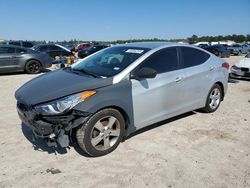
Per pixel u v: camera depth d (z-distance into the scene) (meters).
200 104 5.36
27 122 3.63
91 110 3.46
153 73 3.87
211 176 3.33
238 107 6.34
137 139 4.34
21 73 12.57
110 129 3.80
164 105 4.49
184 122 5.16
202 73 5.17
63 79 4.01
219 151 4.00
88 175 3.31
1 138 4.34
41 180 3.20
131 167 3.51
